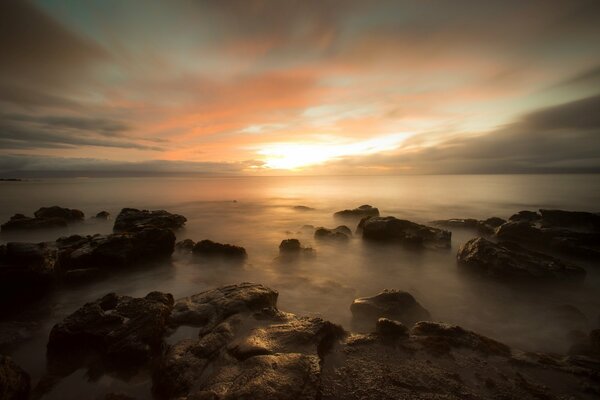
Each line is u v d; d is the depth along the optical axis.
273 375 6.36
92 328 9.09
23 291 12.60
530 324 11.55
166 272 17.67
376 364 7.36
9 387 6.55
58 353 8.75
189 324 9.71
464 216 40.31
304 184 135.00
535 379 6.82
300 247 21.44
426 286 15.85
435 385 6.59
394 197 66.31
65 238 19.78
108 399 7.07
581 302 13.75
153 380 7.56
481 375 6.96
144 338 8.67
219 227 33.91
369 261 20.17
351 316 11.98
